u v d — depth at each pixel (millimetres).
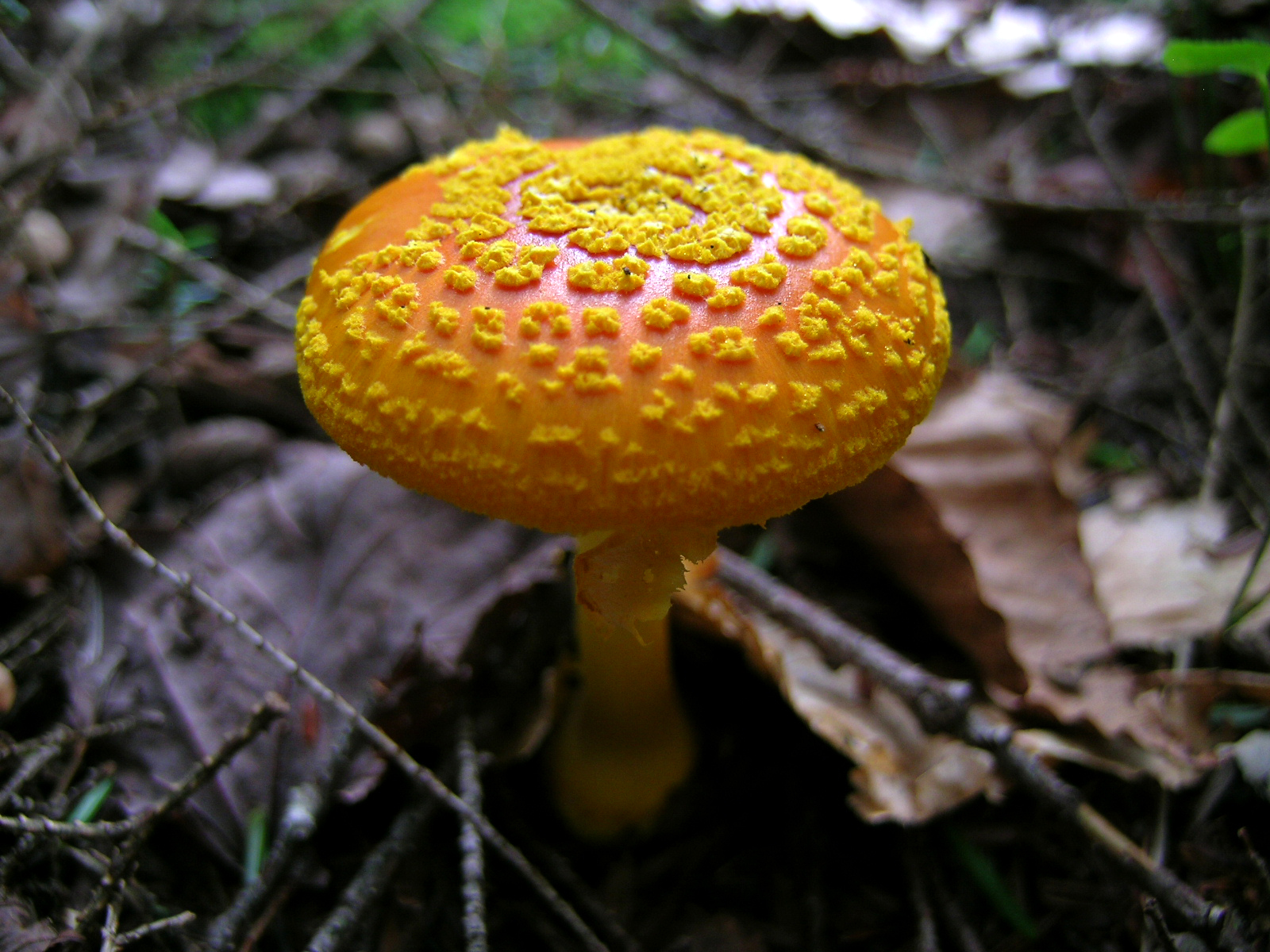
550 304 72
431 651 105
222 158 156
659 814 107
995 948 96
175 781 96
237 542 111
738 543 128
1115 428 142
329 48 177
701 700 117
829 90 188
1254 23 160
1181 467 134
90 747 97
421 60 178
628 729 104
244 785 95
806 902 101
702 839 107
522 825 103
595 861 107
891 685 103
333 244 84
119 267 136
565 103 181
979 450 124
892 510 109
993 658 108
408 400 72
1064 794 94
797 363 73
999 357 150
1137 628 114
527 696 111
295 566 110
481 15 191
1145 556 121
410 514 114
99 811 94
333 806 100
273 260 150
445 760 103
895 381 76
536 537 115
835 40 195
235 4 176
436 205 82
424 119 169
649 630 97
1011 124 179
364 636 106
